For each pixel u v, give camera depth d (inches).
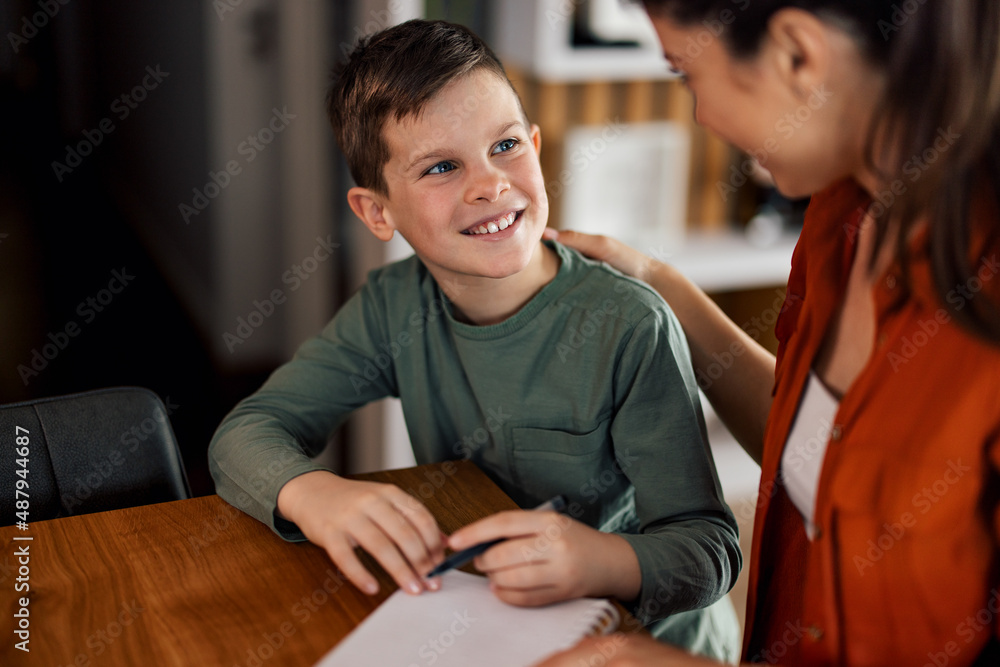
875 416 20.7
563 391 35.6
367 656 22.9
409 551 26.4
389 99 32.8
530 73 77.7
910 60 18.7
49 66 186.2
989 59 18.1
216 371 99.1
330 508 28.1
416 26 35.4
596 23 76.0
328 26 81.7
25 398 90.0
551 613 24.5
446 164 33.0
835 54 19.5
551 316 35.5
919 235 19.6
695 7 20.9
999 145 18.3
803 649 23.9
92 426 35.3
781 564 26.4
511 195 32.7
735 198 89.5
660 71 77.2
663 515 32.4
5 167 166.9
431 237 33.9
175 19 110.8
